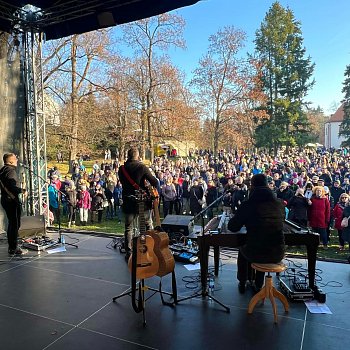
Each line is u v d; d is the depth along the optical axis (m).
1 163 7.27
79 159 23.70
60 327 3.36
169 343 3.07
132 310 3.71
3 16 6.84
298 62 35.94
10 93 7.42
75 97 20.64
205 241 3.96
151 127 24.14
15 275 4.80
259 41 35.72
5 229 7.43
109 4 6.23
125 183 5.00
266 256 3.46
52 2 6.48
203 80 27.23
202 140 32.50
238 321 3.46
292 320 3.48
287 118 34.59
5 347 3.02
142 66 23.59
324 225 7.89
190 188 10.99
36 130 7.68
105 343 3.07
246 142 35.44
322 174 13.37
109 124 22.34
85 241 6.59
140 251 3.50
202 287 4.00
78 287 4.36
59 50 19.72
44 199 8.06
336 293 4.12
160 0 5.88
